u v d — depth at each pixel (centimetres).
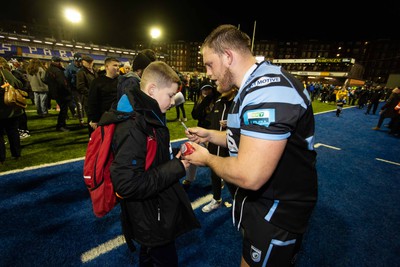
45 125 556
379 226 250
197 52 8825
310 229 238
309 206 97
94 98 322
